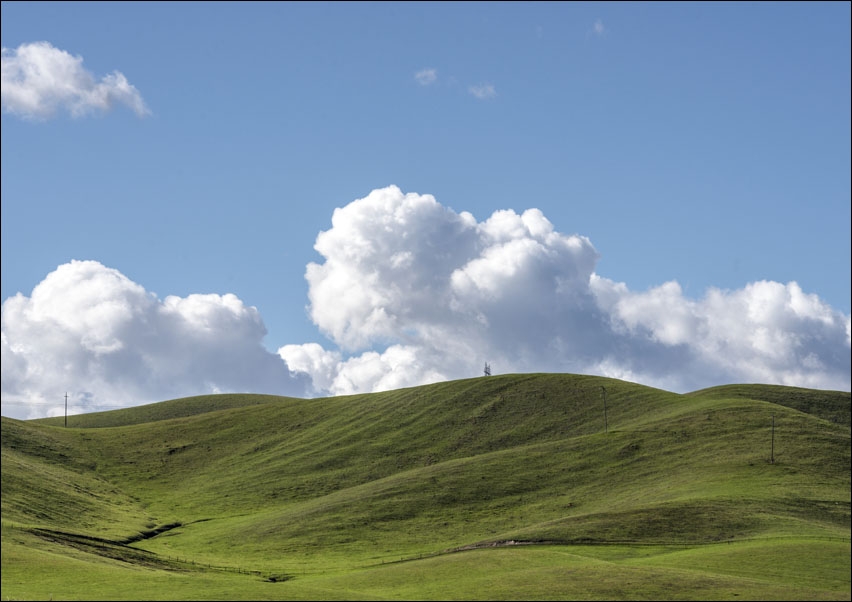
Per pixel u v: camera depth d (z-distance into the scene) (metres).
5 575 86.62
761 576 84.38
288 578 108.50
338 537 135.62
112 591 80.00
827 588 80.38
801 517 112.88
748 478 134.12
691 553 95.69
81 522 142.38
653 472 149.50
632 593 77.69
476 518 141.88
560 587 81.31
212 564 117.31
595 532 110.25
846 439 152.88
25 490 153.75
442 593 83.44
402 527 139.38
